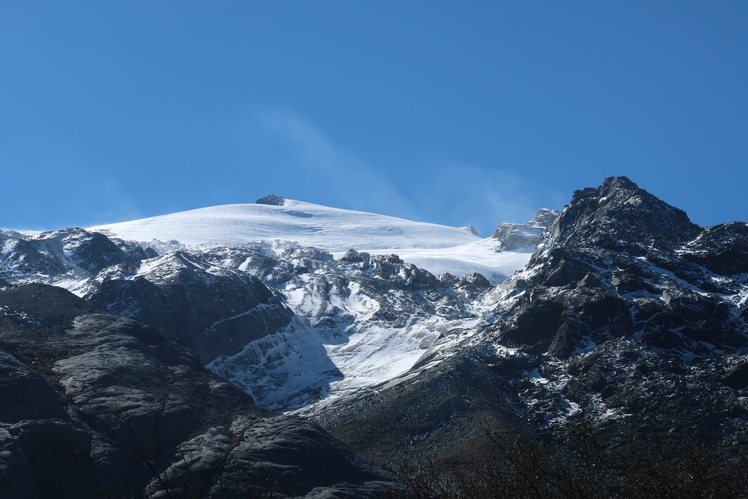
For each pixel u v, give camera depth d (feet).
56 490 287.07
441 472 377.91
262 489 273.95
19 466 273.33
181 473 303.68
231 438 344.08
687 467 228.02
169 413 348.79
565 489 213.46
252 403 397.19
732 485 229.04
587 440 230.89
